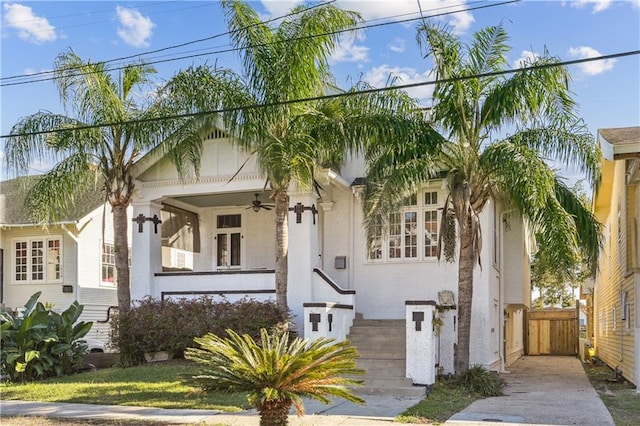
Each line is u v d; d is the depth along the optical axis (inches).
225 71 629.3
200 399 470.3
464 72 544.7
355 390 513.7
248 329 606.5
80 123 644.7
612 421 406.6
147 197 738.2
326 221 745.0
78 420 406.9
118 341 650.2
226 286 713.0
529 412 438.9
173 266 789.9
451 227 595.2
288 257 681.6
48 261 932.6
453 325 586.9
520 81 522.9
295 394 315.9
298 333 665.6
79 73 634.8
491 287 683.4
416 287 700.7
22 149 641.6
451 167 568.7
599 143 593.6
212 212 840.3
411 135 554.3
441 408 449.4
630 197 625.6
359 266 725.3
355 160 743.7
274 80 604.7
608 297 860.6
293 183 684.1
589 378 701.9
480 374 540.4
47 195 654.5
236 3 609.3
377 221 544.7
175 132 639.1
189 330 618.8
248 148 644.1
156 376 557.9
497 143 541.6
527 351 1125.7
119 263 670.5
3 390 526.6
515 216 737.0
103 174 677.9
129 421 402.3
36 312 596.7
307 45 599.8
